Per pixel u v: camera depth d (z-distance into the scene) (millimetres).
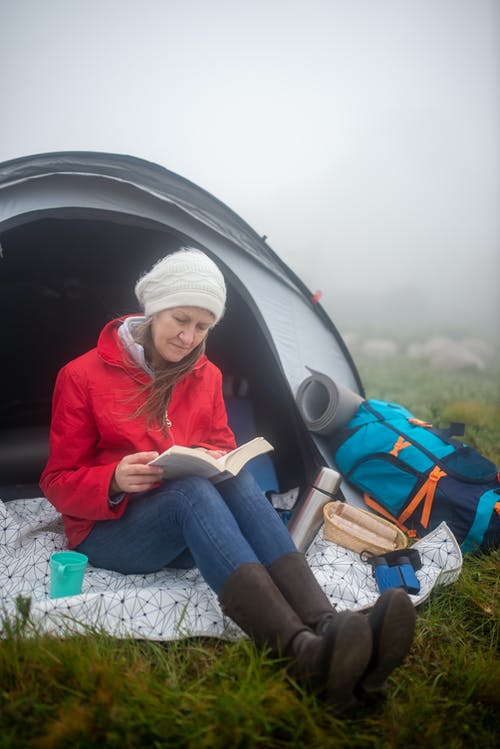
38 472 3008
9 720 1324
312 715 1377
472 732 1472
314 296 3314
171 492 1692
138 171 2697
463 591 2117
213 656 1604
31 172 2531
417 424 2689
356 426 2746
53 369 3732
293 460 3248
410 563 2121
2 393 3629
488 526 2398
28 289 3623
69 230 3531
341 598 1980
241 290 2932
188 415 2037
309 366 3068
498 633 1923
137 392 1902
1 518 2191
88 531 1914
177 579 1978
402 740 1392
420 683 1600
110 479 1734
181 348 1843
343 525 2283
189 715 1339
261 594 1499
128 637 1640
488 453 4121
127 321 1952
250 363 3746
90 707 1334
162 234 3596
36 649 1502
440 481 2475
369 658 1353
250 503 1735
